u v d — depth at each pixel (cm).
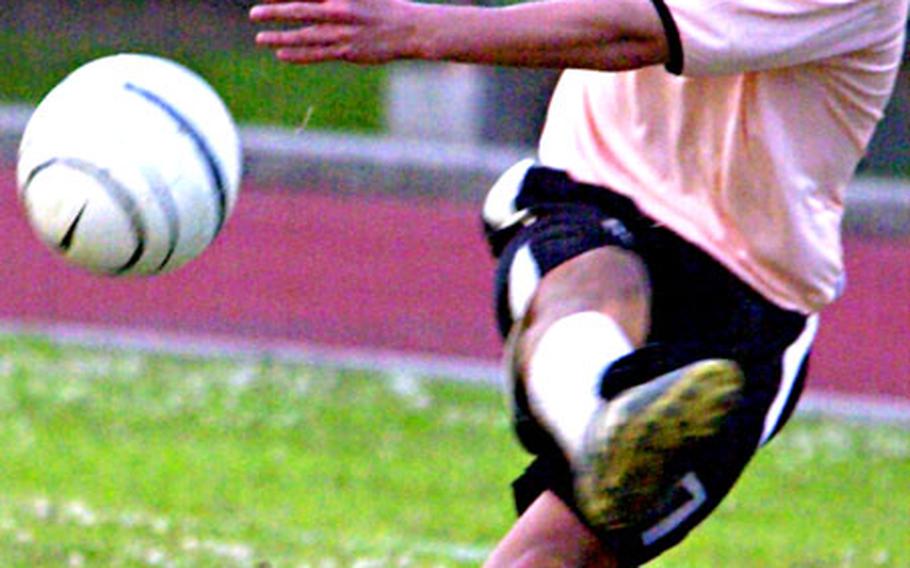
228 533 2280
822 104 1252
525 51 1190
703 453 1247
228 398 3475
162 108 1238
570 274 1249
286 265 4306
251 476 2861
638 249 1284
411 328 4106
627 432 1143
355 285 4250
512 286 1273
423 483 2883
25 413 3228
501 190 1348
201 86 1274
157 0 6706
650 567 2234
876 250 4094
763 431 1306
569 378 1195
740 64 1202
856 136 1273
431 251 4353
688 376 1141
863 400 3778
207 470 2883
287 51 1188
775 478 3055
